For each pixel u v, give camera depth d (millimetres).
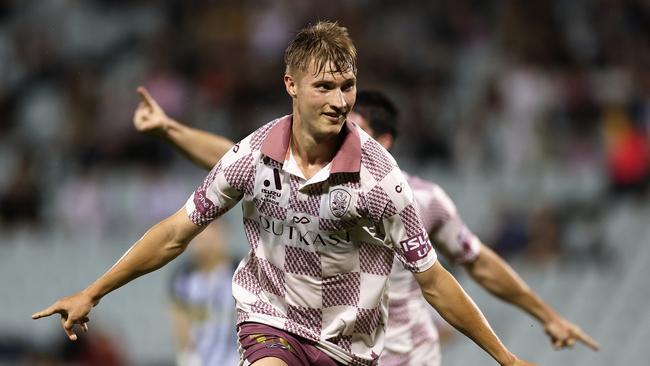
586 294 37062
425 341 17734
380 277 14328
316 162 13750
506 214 38938
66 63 50688
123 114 46719
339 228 13797
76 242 40906
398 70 46906
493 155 43875
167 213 41812
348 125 13797
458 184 41469
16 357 37375
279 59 48969
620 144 42500
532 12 49312
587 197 40969
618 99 44844
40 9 54031
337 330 14438
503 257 38219
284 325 14406
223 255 27922
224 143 18406
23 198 43500
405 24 49562
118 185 43094
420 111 44844
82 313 14211
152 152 44781
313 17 49969
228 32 50250
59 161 45219
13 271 40312
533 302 18703
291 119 13891
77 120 46844
